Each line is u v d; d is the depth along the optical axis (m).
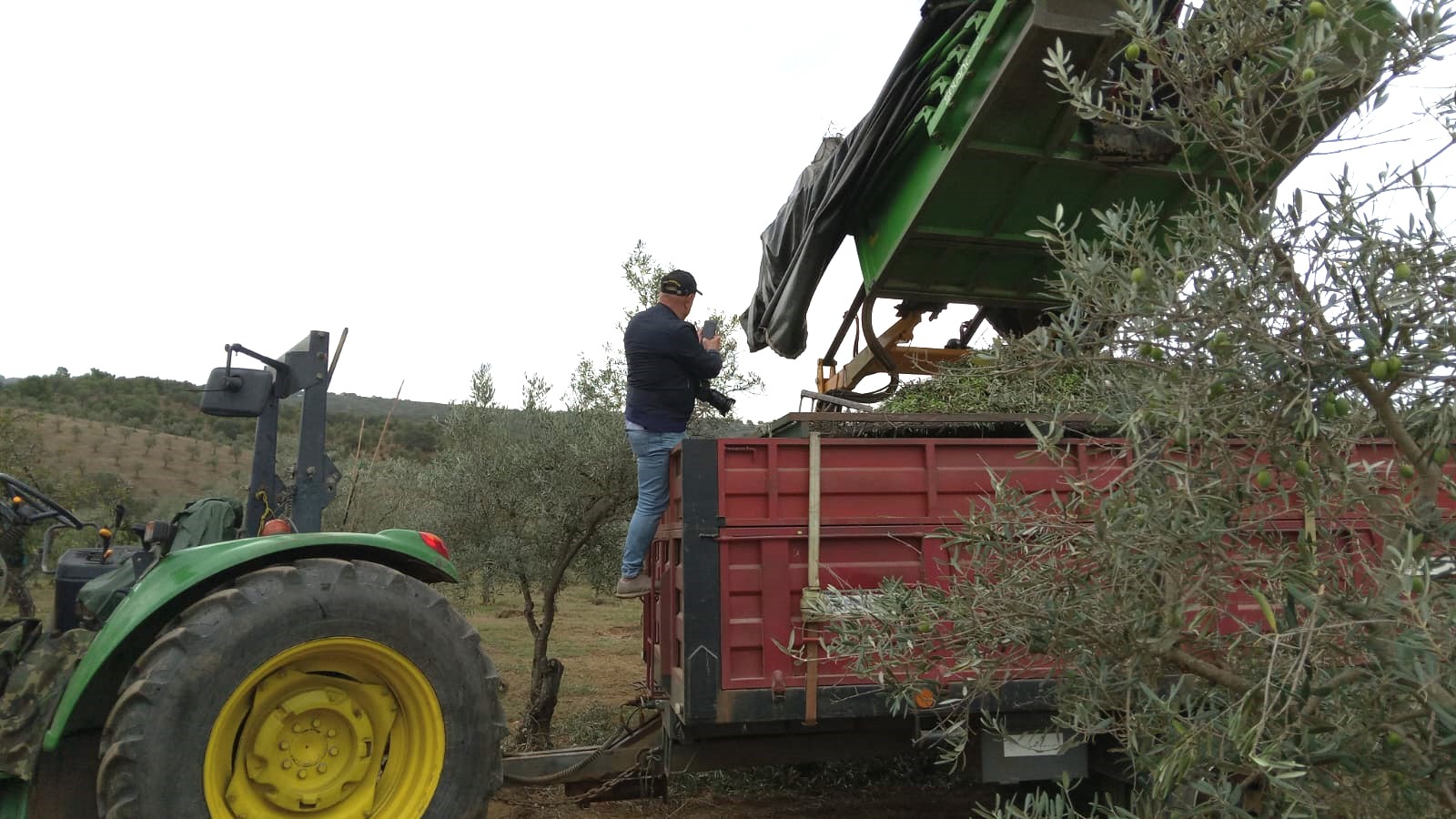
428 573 4.51
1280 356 1.93
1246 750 1.73
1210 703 2.23
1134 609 2.25
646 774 4.98
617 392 8.67
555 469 7.86
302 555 4.06
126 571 4.24
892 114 5.11
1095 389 2.34
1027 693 4.28
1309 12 1.87
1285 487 2.26
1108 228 2.23
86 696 3.79
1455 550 1.92
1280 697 1.88
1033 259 5.75
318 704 3.76
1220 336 1.89
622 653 12.14
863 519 4.36
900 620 2.85
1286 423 2.02
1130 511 2.07
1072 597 2.40
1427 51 1.81
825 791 6.35
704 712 4.17
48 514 4.48
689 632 4.21
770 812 5.87
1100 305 2.09
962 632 2.60
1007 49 4.43
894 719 4.55
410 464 10.48
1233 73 2.01
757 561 4.32
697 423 8.65
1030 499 2.56
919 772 6.44
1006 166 4.96
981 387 5.22
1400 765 1.75
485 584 8.16
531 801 5.91
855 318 6.58
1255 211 2.00
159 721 3.37
